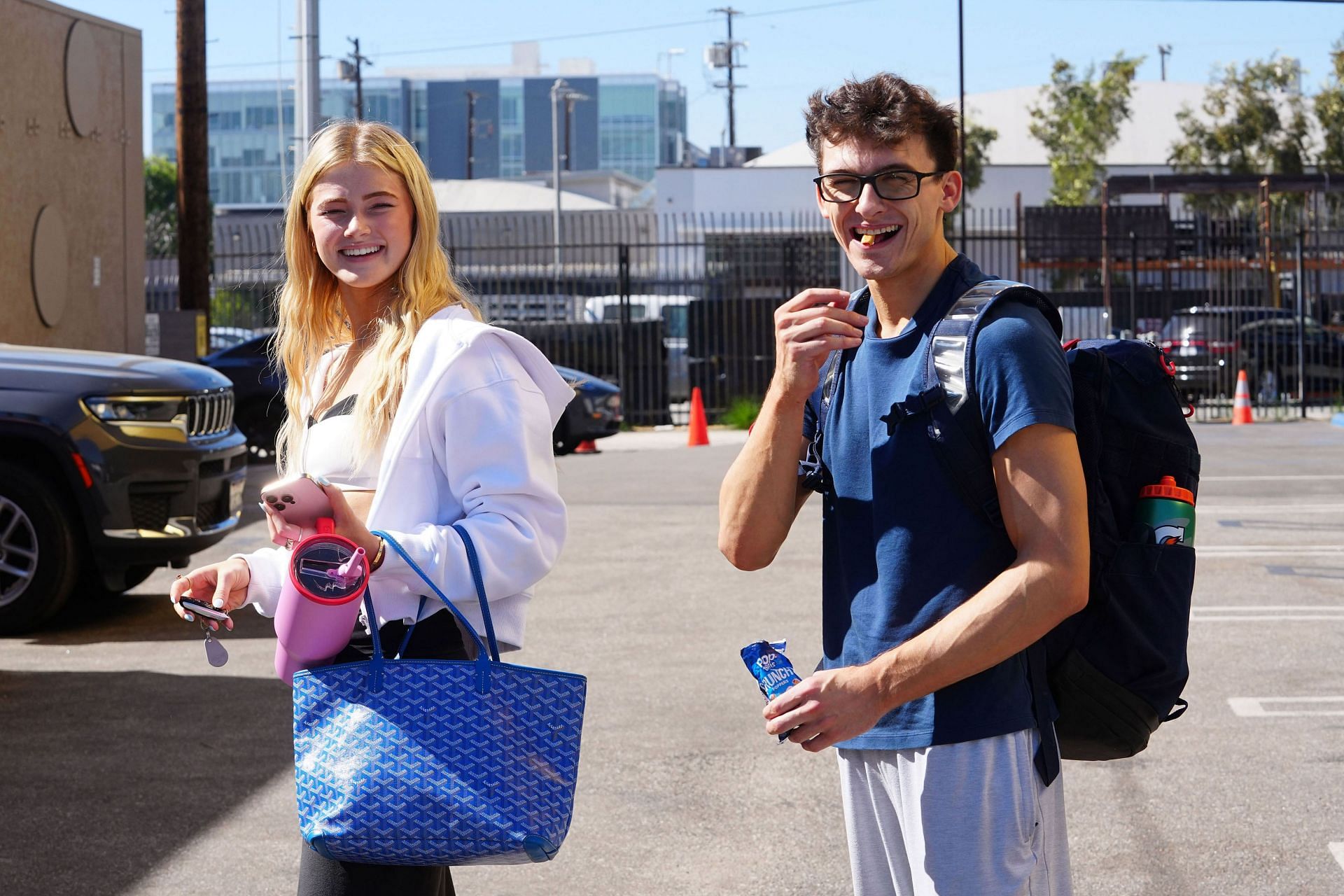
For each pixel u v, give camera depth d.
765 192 45.25
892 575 2.17
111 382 7.50
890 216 2.20
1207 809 4.64
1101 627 2.27
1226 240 26.72
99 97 16.48
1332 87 45.00
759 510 2.37
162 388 7.59
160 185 82.69
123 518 7.41
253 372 16.58
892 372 2.21
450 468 2.39
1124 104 45.53
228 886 4.10
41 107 15.26
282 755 5.36
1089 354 2.30
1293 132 45.22
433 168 166.25
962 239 26.55
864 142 2.20
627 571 9.14
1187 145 45.97
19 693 6.31
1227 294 28.86
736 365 23.45
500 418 2.38
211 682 6.48
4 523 7.51
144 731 5.69
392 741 2.15
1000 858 2.16
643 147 168.38
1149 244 32.28
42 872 4.20
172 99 159.25
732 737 5.48
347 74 71.25
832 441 2.29
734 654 6.84
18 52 14.81
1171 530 2.29
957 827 2.15
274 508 2.25
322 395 2.62
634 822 4.58
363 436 2.46
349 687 2.18
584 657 6.81
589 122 168.38
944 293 2.20
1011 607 2.02
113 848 4.40
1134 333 24.50
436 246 2.59
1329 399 24.16
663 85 170.00
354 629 2.37
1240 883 4.03
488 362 2.41
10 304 14.65
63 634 7.55
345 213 2.54
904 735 2.18
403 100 160.88
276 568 2.50
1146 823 4.52
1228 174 41.78
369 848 2.15
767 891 4.02
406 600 2.38
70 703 6.13
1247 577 8.68
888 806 2.28
